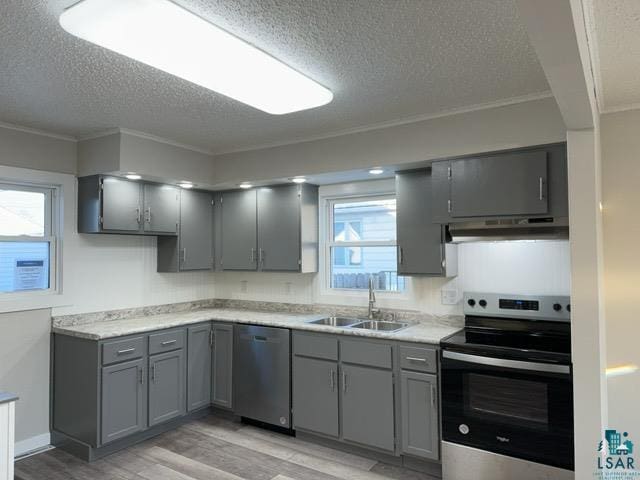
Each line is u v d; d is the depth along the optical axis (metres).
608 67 2.17
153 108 2.88
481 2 1.70
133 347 3.32
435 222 3.03
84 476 2.91
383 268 3.85
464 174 2.92
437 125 2.98
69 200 3.57
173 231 4.01
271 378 3.58
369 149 3.26
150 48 1.87
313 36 1.95
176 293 4.39
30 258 3.42
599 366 2.13
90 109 2.90
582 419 2.15
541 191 2.68
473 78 2.42
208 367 3.94
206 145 3.84
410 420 2.92
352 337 3.17
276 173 3.74
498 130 2.77
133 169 3.39
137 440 3.41
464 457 2.68
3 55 2.11
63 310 3.51
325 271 4.10
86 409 3.16
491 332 3.07
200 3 1.68
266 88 2.35
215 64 2.05
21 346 3.28
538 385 2.46
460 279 3.37
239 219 4.24
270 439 3.47
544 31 1.24
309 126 3.29
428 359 2.86
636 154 2.68
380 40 1.99
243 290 4.60
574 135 2.21
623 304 2.69
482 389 2.64
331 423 3.26
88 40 1.79
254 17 1.78
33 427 3.33
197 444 3.38
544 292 3.03
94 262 3.72
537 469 2.46
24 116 3.04
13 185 3.36
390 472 2.95
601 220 2.68
